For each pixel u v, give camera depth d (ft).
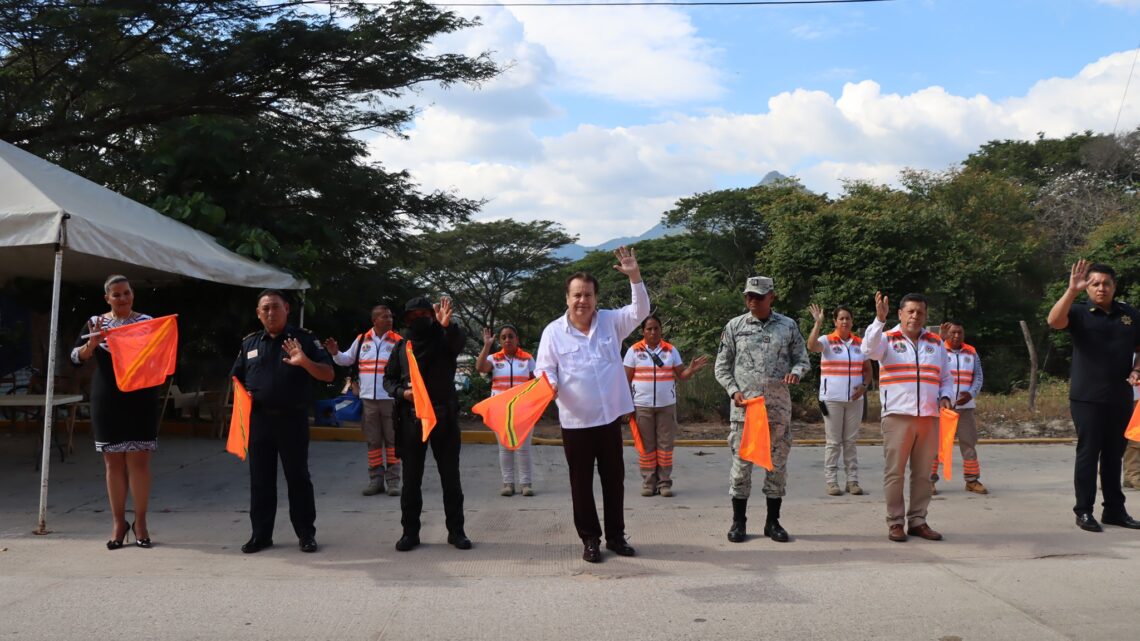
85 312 41.11
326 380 20.88
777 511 21.91
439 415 20.90
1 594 17.04
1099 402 22.35
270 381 20.51
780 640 14.48
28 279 38.73
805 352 21.67
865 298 74.64
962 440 29.48
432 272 116.16
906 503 27.45
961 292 82.02
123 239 25.18
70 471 32.35
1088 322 22.62
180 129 44.50
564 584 17.81
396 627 15.20
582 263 137.59
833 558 19.85
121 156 50.31
